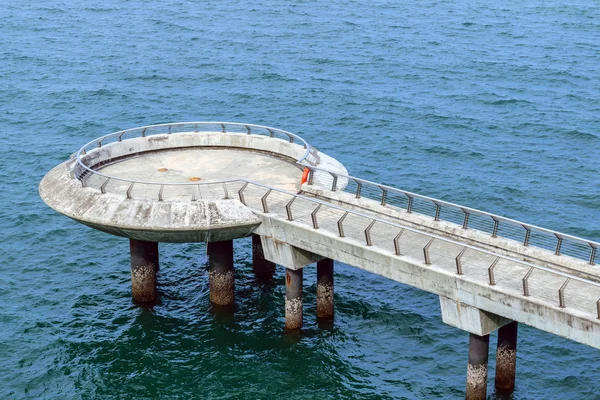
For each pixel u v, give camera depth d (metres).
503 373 47.91
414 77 107.25
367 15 141.25
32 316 56.19
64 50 118.75
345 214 47.66
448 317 44.84
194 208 49.97
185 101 98.50
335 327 54.75
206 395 48.84
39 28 130.75
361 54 117.56
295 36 127.38
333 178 54.09
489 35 128.25
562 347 53.09
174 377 50.34
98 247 65.25
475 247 44.75
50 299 58.22
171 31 130.12
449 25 134.38
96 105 96.81
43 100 97.88
